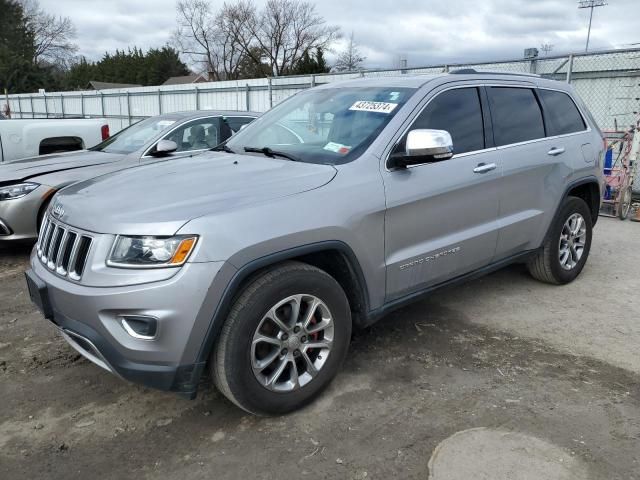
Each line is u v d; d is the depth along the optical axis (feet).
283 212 9.37
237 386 9.09
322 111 12.95
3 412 10.32
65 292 8.92
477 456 8.86
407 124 11.67
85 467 8.80
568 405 10.33
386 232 10.94
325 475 8.52
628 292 16.52
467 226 12.76
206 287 8.43
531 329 13.84
